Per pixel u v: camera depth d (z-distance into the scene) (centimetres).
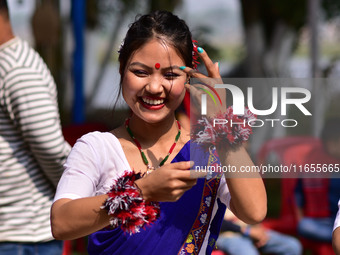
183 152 544
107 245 521
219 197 541
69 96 2870
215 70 507
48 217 692
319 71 1939
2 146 666
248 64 2911
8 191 670
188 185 457
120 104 566
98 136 537
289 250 1118
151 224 512
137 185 469
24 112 664
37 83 675
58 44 2762
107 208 467
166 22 522
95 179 523
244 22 2919
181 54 520
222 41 3269
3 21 678
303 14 2847
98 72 3406
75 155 526
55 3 2600
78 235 490
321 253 1130
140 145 545
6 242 671
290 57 3272
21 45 688
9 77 664
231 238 1046
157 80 514
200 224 526
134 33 521
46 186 697
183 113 589
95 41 3400
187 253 521
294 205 1151
